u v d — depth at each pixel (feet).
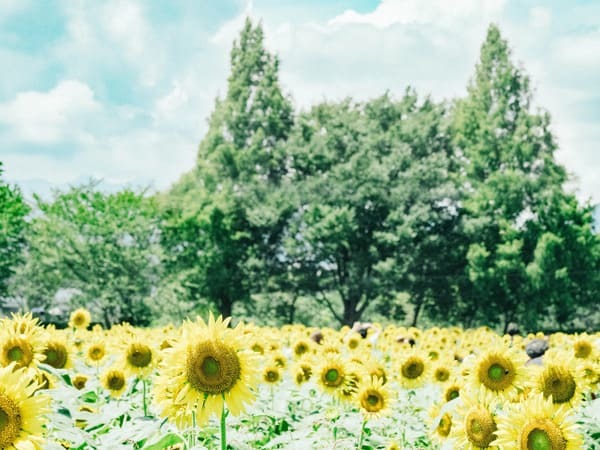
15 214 158.40
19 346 14.12
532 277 161.99
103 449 13.39
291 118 199.72
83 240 163.63
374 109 200.64
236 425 18.62
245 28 195.42
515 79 184.65
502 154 180.55
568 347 23.82
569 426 12.17
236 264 180.24
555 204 169.89
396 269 165.37
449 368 25.29
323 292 180.75
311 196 176.24
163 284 171.53
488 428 13.92
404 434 19.49
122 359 19.34
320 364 21.91
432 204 180.75
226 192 180.04
